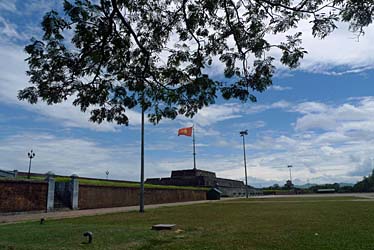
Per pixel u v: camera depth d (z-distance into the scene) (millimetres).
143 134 28109
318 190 100500
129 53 7746
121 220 18922
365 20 6453
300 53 7516
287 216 19703
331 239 10727
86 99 7910
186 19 7883
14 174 33812
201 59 8188
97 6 6738
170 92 8633
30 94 7430
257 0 7430
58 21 6664
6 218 20984
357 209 24234
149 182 79125
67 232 13016
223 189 77812
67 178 35156
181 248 9664
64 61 7145
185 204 41656
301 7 7160
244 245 9938
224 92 8109
